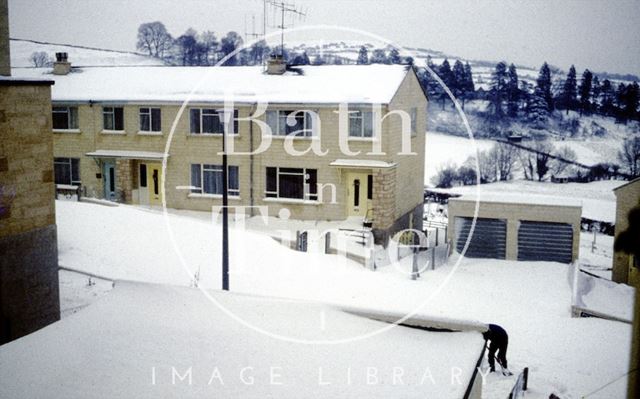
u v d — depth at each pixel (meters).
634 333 2.80
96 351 6.62
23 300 12.73
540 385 12.20
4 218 12.30
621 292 22.25
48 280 13.35
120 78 34.53
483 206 27.94
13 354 6.52
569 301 19.92
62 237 20.02
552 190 59.53
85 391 5.77
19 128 12.53
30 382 5.91
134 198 32.78
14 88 12.36
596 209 52.88
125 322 7.39
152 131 31.97
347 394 5.88
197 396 5.75
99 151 32.59
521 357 14.09
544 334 15.91
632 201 23.47
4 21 12.99
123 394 5.74
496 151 67.94
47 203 13.27
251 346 6.86
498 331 12.60
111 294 8.27
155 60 93.44
